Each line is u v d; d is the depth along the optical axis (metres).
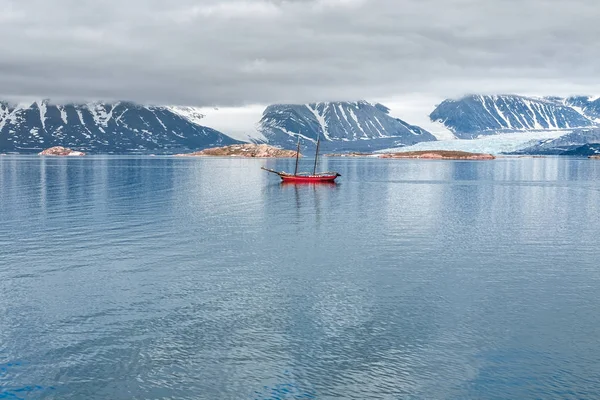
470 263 51.06
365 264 50.44
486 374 29.53
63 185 137.50
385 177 194.25
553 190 138.62
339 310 38.12
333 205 97.62
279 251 55.69
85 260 50.94
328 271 47.84
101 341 32.97
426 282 44.75
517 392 27.91
